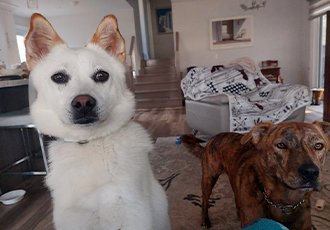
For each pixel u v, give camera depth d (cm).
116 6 731
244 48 719
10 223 176
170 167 255
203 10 712
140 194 88
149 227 86
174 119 505
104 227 82
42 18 101
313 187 92
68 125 92
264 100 315
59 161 91
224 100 278
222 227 154
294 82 717
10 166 228
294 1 679
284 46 704
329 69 363
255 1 673
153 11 1053
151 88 722
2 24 607
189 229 154
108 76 100
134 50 775
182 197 194
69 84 94
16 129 246
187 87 361
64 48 104
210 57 735
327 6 541
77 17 794
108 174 86
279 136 102
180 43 736
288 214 107
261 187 111
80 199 83
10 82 215
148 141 106
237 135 151
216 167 154
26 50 101
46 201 206
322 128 108
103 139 95
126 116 102
